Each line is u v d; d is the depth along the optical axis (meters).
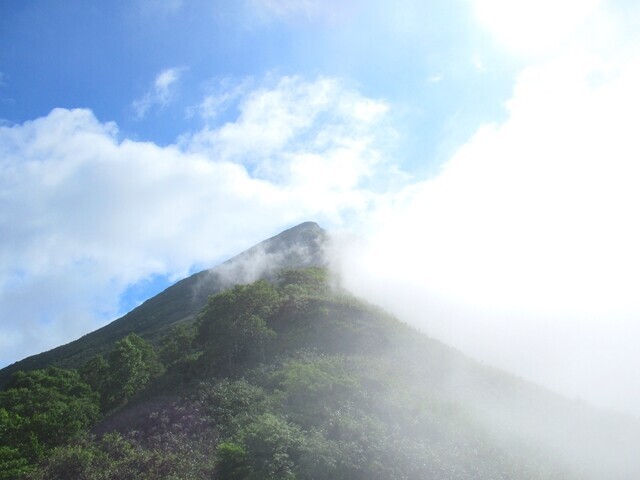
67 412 38.09
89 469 27.17
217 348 46.97
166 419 34.91
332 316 54.22
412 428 29.25
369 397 33.12
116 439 31.72
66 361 101.44
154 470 26.47
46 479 26.95
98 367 54.88
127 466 27.19
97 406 43.66
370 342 48.78
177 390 42.00
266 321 54.00
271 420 28.27
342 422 28.42
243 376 41.41
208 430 31.97
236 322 49.41
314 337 49.53
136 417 37.53
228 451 25.61
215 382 40.75
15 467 29.83
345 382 35.28
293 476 23.17
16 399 41.25
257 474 23.83
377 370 40.41
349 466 23.84
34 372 49.00
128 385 48.78
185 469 26.19
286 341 49.00
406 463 24.55
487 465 26.41
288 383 36.12
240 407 34.62
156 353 61.19
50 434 35.41
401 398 33.88
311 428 28.20
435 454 25.88
